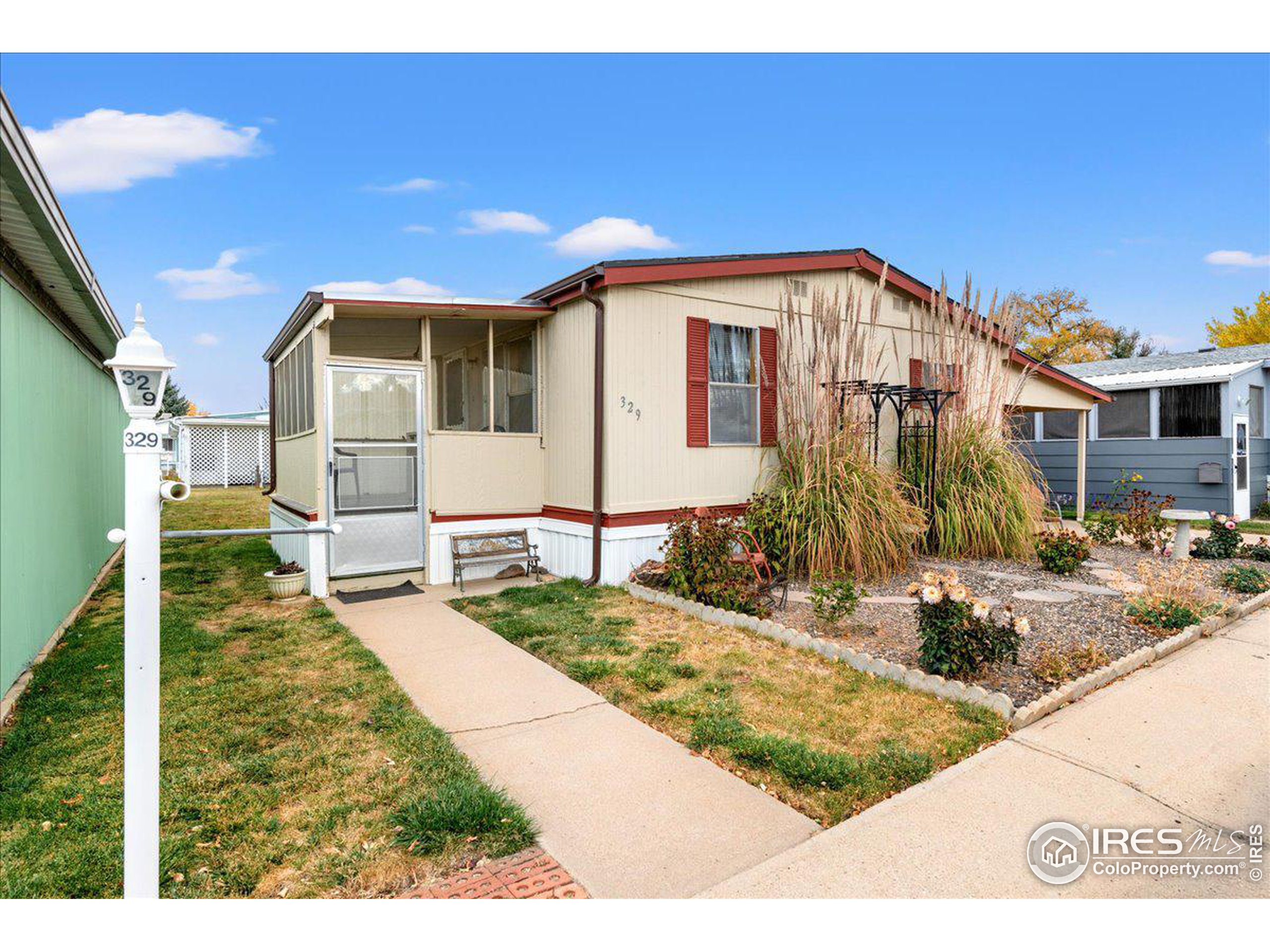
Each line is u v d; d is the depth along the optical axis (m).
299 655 4.78
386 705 3.88
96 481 7.49
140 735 1.78
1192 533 10.80
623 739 3.54
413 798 2.87
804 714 3.80
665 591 6.40
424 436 7.33
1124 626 5.29
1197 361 14.48
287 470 9.05
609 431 6.89
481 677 4.43
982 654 4.21
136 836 1.79
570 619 5.73
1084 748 3.40
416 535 7.32
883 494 6.93
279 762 3.20
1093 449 13.63
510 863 2.51
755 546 6.69
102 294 5.86
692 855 2.56
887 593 6.39
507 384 8.61
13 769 3.13
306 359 7.52
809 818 2.82
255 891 2.34
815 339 7.55
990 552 7.89
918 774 3.13
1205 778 3.12
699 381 7.52
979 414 8.34
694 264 7.24
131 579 1.77
